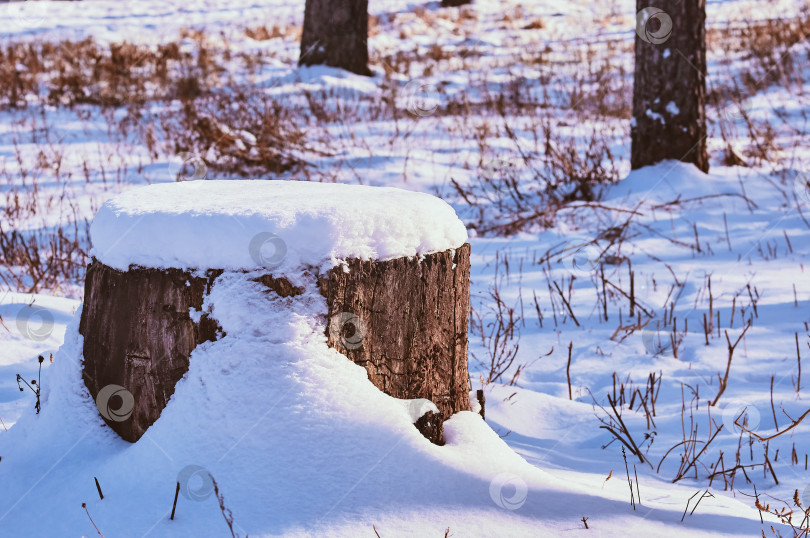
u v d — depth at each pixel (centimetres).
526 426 329
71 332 239
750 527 199
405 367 218
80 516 189
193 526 179
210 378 199
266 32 1997
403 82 1417
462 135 1038
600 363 410
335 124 1102
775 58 1383
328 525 177
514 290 545
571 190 785
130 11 2486
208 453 193
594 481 254
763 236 640
